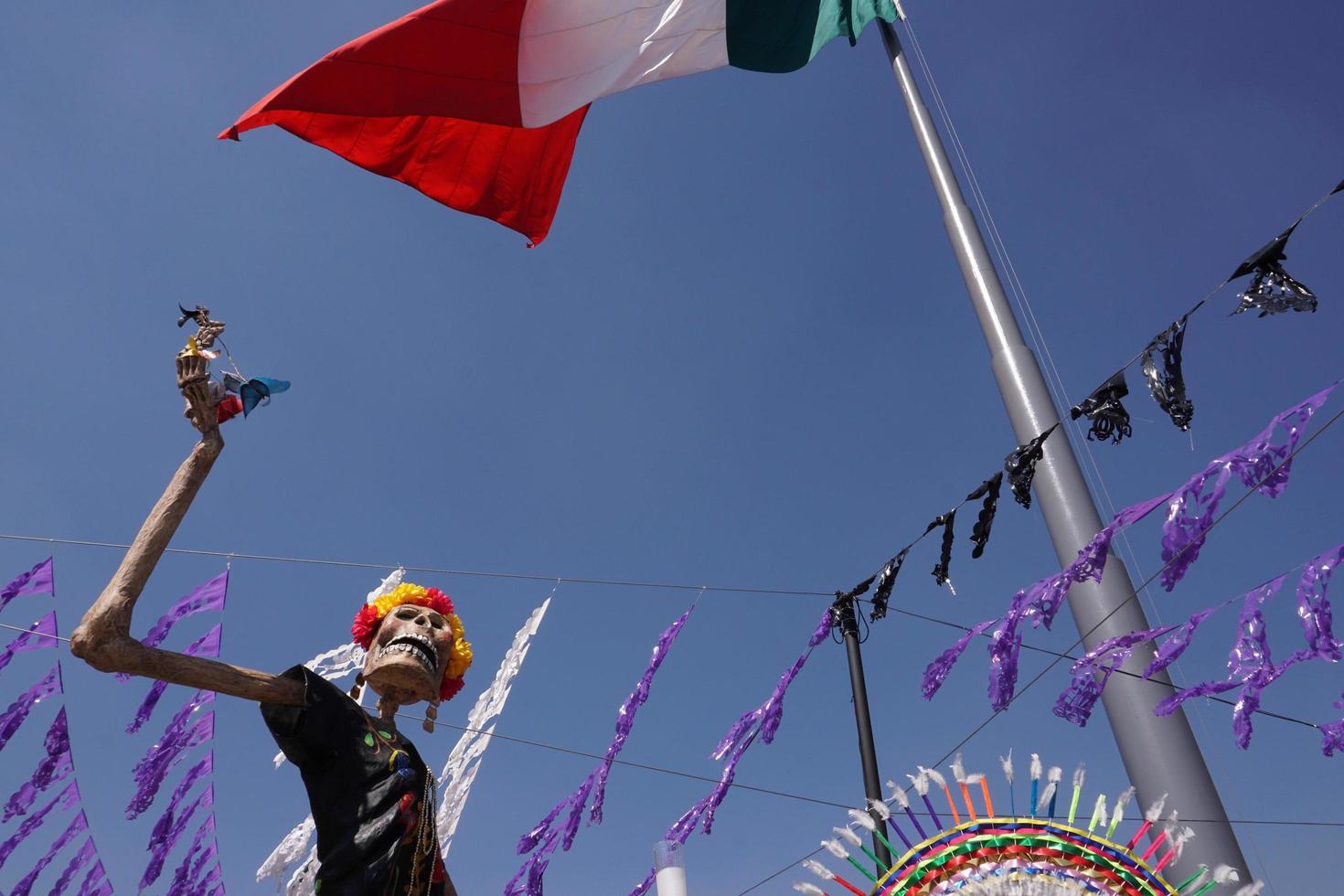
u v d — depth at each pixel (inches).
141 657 136.1
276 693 150.8
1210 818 208.5
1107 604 238.7
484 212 315.3
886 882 135.8
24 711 249.3
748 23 339.9
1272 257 171.2
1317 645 164.7
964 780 147.7
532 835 279.7
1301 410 173.9
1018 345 289.1
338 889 147.9
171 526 140.1
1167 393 183.8
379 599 197.0
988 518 230.4
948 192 334.3
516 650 238.2
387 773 157.5
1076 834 134.6
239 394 148.9
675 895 148.1
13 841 250.8
